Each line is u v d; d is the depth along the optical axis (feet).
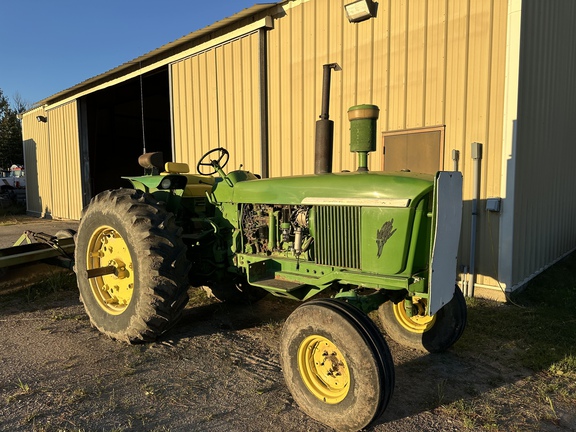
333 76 21.16
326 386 8.29
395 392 9.41
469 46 16.52
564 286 18.38
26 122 53.16
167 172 13.53
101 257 12.71
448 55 17.13
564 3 20.15
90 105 45.62
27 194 55.42
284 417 8.32
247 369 10.30
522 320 13.83
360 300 9.01
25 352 11.07
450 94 17.20
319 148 11.61
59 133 46.29
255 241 11.51
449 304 11.12
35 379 9.58
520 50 15.33
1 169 88.89
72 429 7.66
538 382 9.93
